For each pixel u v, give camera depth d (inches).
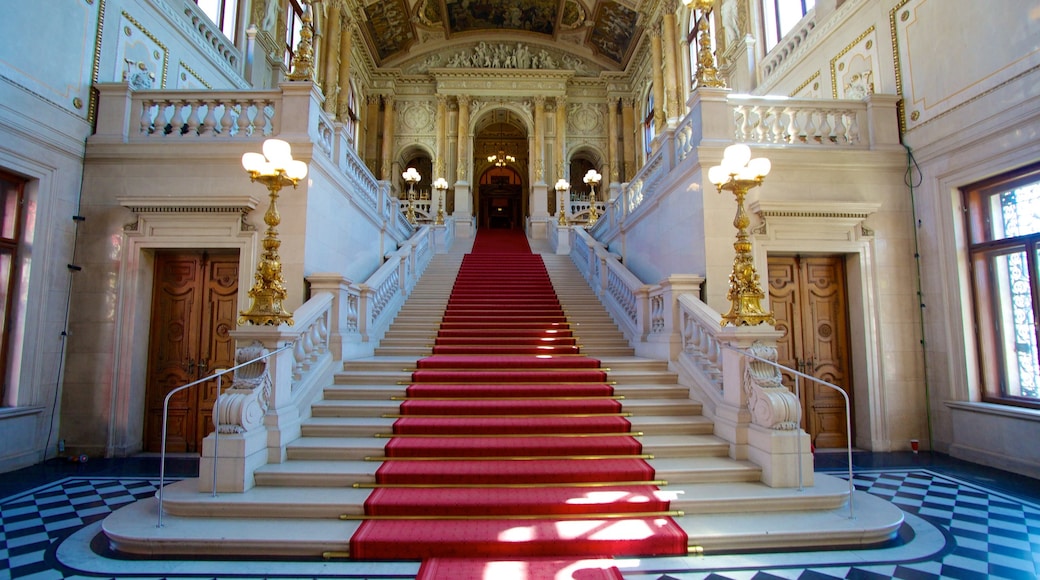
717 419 205.0
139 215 258.7
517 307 372.8
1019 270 235.3
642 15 688.4
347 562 136.6
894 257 277.6
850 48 323.6
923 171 274.1
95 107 269.9
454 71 807.1
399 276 376.5
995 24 234.2
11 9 227.9
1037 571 132.2
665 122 641.0
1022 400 229.9
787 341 283.3
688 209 282.4
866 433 271.6
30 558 138.2
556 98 820.0
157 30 312.5
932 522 165.9
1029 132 221.0
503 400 227.5
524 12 794.8
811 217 268.8
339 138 305.0
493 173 1046.4
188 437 266.5
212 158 263.3
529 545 139.4
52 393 249.0
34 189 243.0
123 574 129.9
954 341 256.5
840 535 146.3
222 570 132.2
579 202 785.6
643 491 167.3
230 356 269.1
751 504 160.9
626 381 247.4
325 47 586.9
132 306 259.3
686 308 243.0
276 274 191.5
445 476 171.0
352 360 262.7
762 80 425.1
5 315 234.4
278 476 170.4
